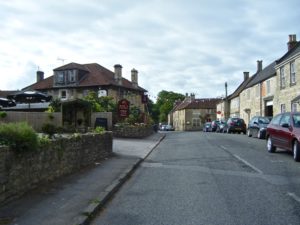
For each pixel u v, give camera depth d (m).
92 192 9.11
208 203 8.19
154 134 40.88
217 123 56.81
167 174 12.20
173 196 8.96
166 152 19.58
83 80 56.69
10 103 31.59
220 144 23.30
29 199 8.27
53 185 9.84
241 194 8.98
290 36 41.25
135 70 64.19
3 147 7.62
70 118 28.92
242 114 57.22
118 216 7.41
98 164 14.08
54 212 7.33
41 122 28.72
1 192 7.59
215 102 98.62
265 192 9.16
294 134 15.10
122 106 30.77
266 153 17.72
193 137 32.88
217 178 11.16
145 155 17.48
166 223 6.82
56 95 57.16
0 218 6.90
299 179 10.84
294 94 34.03
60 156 10.98
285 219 6.92
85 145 13.48
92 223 7.00
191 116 97.56
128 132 30.83
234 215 7.23
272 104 41.34
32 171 9.09
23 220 6.80
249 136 32.47
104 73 58.75
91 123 30.02
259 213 7.34
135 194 9.35
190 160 15.51
